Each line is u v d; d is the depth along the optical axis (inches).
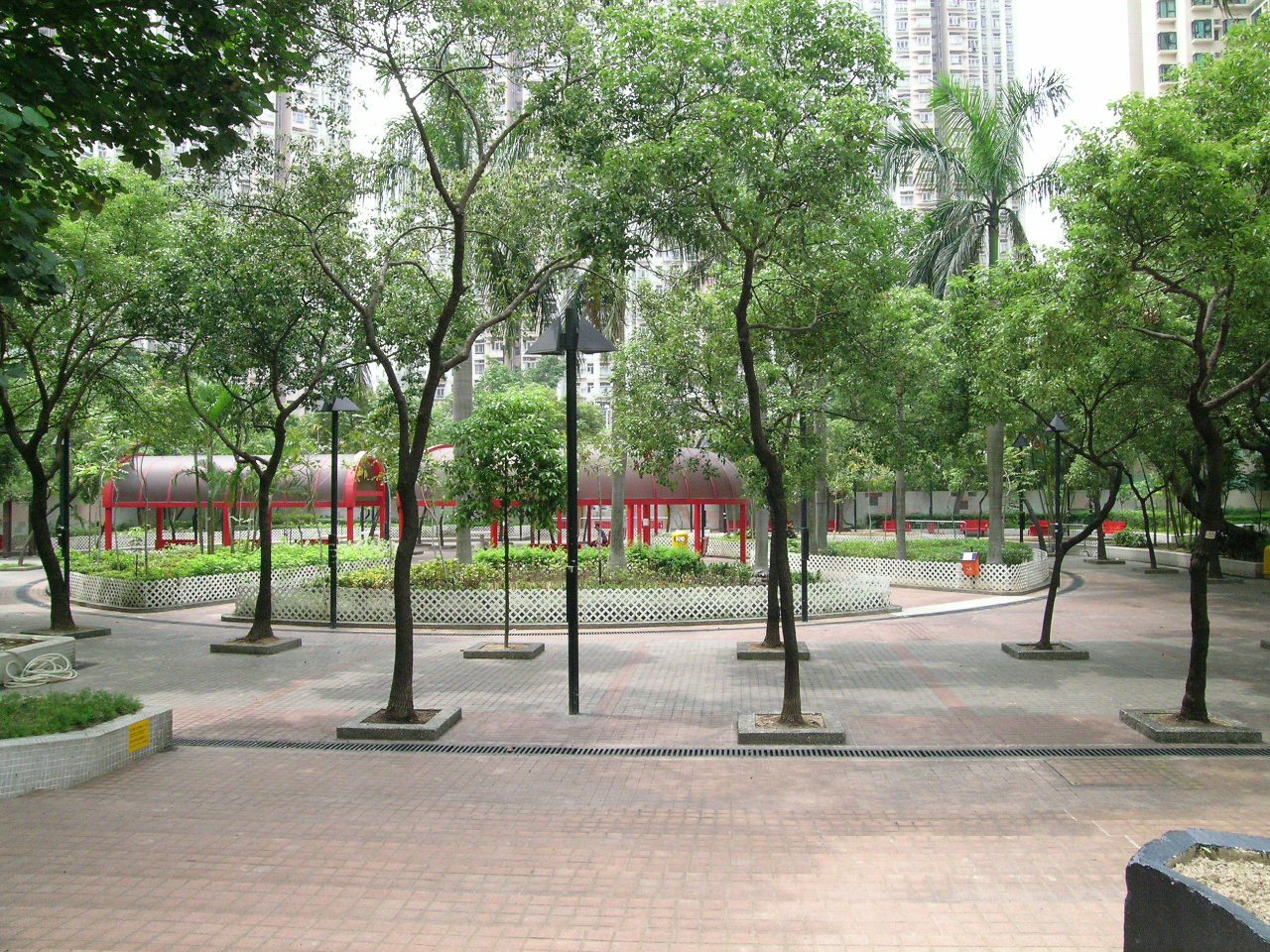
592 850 234.2
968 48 4077.3
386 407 617.6
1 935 185.8
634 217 346.3
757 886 211.0
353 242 493.0
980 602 815.1
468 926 190.9
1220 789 284.7
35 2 265.3
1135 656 538.3
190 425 894.4
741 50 348.8
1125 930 144.6
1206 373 362.9
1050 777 298.5
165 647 584.4
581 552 912.3
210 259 524.7
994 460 925.8
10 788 277.1
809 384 575.2
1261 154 330.3
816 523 1130.7
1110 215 350.6
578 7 375.9
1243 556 1101.7
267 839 241.8
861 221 390.0
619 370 571.8
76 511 1556.3
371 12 365.7
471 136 584.4
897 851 232.2
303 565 922.7
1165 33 2508.6
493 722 380.8
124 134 294.4
